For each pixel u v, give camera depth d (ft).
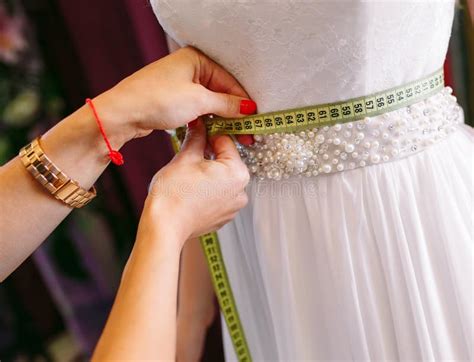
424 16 1.96
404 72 2.06
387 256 2.12
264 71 2.05
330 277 2.23
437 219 2.15
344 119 2.08
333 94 2.04
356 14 1.83
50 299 4.65
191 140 2.24
